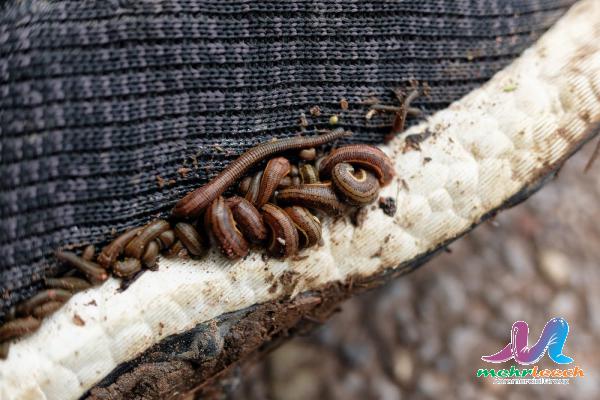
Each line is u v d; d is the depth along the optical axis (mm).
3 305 194
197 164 204
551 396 303
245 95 206
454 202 212
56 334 195
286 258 206
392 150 213
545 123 210
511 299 331
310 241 205
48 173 195
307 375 314
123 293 199
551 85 212
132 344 199
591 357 316
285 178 207
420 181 211
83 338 196
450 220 212
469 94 217
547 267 340
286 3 206
